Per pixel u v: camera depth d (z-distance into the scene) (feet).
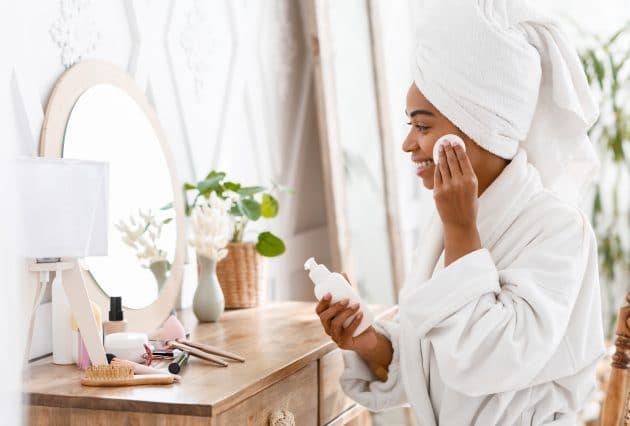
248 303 7.14
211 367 4.83
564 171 4.95
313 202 9.84
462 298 4.20
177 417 4.02
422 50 4.63
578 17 13.08
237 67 8.00
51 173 4.32
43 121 5.31
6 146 3.76
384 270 10.23
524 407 4.41
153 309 6.23
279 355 5.14
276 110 8.91
